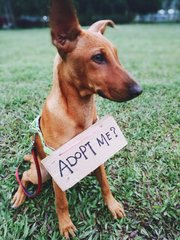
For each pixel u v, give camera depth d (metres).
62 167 0.51
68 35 0.46
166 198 0.63
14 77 1.34
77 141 0.52
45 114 0.53
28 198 0.64
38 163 0.59
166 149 0.77
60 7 0.45
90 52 0.45
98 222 0.59
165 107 0.99
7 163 0.72
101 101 1.02
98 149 0.54
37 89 1.15
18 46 2.54
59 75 0.49
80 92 0.49
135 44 2.59
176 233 0.57
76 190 0.65
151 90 1.14
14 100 1.02
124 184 0.66
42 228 0.57
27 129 0.84
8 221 0.58
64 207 0.56
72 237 0.56
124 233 0.57
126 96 0.46
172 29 4.65
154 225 0.58
